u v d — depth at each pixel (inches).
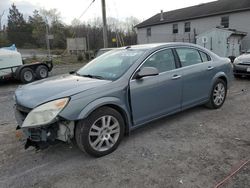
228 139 150.4
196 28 1106.1
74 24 1943.9
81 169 122.3
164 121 185.2
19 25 2613.2
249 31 913.5
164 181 109.5
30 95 130.1
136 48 170.7
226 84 218.2
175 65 171.2
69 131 125.8
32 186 110.0
